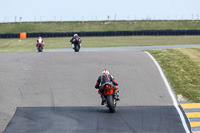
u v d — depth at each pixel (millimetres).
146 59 75750
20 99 50094
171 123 38844
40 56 82250
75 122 39156
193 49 89938
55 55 83312
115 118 40750
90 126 37500
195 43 173000
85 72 65188
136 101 49406
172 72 65312
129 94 52750
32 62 74688
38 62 74562
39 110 44812
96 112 43781
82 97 51469
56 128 36906
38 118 41031
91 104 48156
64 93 53250
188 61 73500
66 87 56312
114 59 76375
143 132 35438
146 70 66438
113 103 42719
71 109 45406
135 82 59031
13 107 46250
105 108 46188
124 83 58375
